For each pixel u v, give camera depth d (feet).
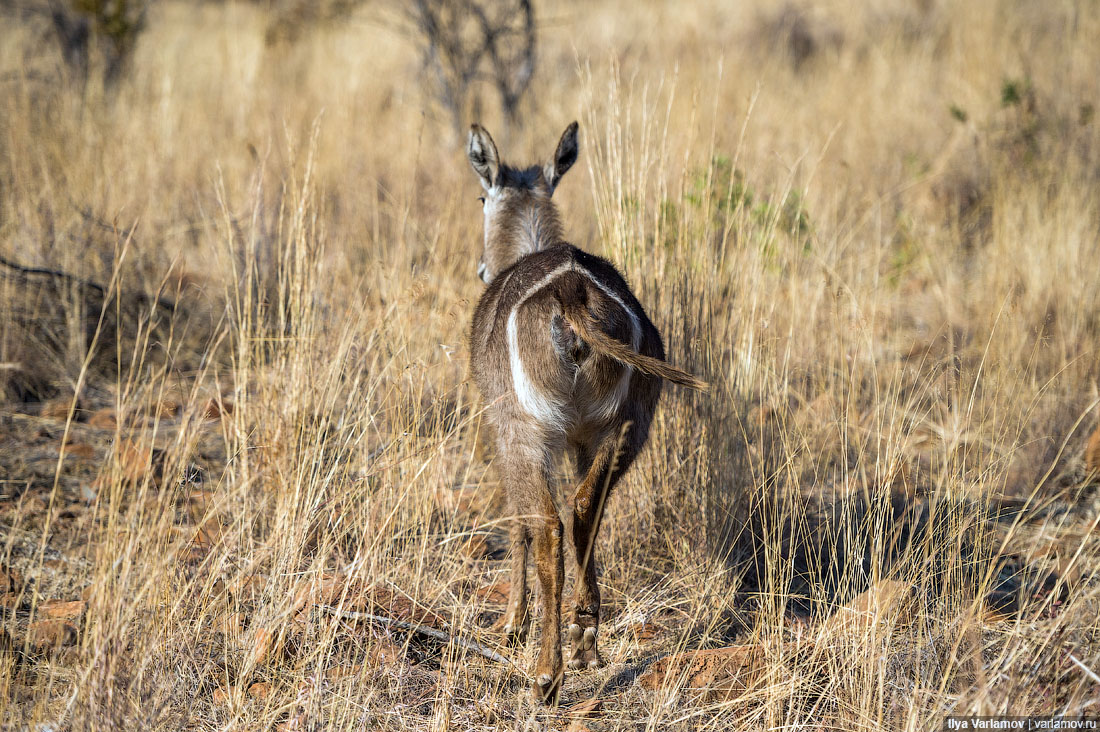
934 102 89.51
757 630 32.81
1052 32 100.68
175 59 104.06
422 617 33.68
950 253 67.36
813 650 31.50
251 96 88.63
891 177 77.61
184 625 30.42
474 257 55.57
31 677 30.04
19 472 43.65
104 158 67.77
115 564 28.71
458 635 32.48
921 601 32.86
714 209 45.09
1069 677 27.22
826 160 75.61
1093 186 67.56
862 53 112.88
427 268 53.11
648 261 42.75
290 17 112.57
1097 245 60.95
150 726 26.50
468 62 86.48
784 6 129.39
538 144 78.79
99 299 56.59
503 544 41.83
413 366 41.63
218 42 113.29
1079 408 47.50
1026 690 26.68
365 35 116.98
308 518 34.27
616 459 31.48
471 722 29.45
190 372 52.70
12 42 93.71
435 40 83.82
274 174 67.77
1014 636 30.04
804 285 53.88
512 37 93.56
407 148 79.30
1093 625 29.22
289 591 31.35
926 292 64.75
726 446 39.42
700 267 41.91
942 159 77.61
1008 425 44.68
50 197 59.31
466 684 30.66
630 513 40.09
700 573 37.04
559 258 33.88
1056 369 49.98
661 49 113.50
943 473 37.63
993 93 85.51
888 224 72.02
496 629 34.94
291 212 43.68
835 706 30.25
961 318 59.62
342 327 44.01
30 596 34.30
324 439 39.19
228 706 28.02
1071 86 82.64
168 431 47.42
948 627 30.66
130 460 42.80
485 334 34.73
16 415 49.26
